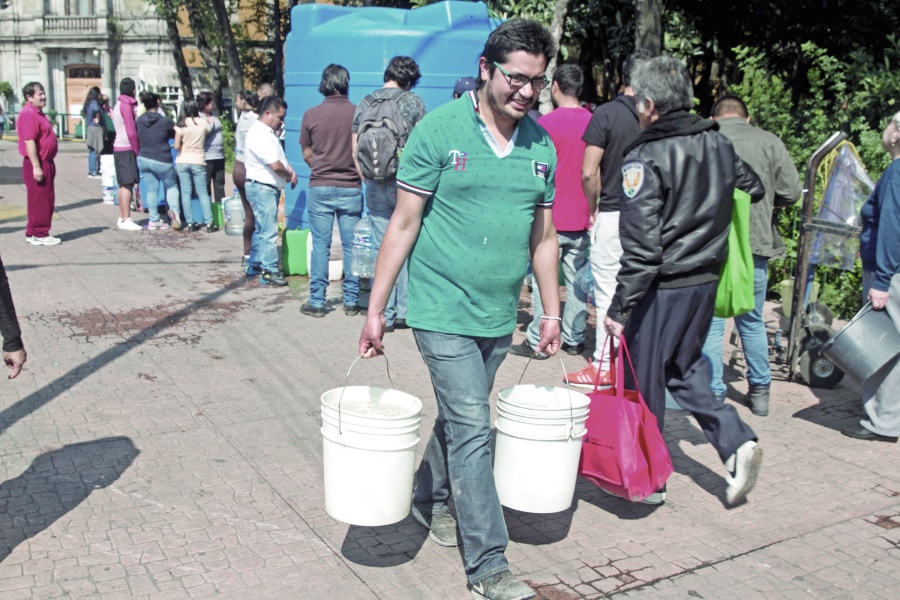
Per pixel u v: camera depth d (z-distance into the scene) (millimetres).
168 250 9797
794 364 5676
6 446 4328
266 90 9062
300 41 9352
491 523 3084
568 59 14555
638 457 3494
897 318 4602
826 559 3506
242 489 3949
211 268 8867
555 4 9570
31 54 43562
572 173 5875
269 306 7363
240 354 5980
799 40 11719
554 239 3412
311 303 7035
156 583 3160
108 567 3254
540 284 3441
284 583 3199
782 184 4824
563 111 5832
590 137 5199
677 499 4035
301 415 4891
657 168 3541
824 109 8602
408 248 3137
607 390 3781
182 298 7523
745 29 12523
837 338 4703
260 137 7633
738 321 5059
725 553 3533
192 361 5785
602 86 15836
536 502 3271
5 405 4887
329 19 9516
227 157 20719
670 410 5211
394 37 8711
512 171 3070
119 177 11023
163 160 10898
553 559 3455
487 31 9148
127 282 8094
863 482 4242
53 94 44125
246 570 3273
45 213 9773
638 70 3705
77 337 6242
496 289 3121
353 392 3238
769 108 8047
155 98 10844
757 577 3354
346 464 2979
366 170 6160
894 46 9422
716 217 3615
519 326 7016
